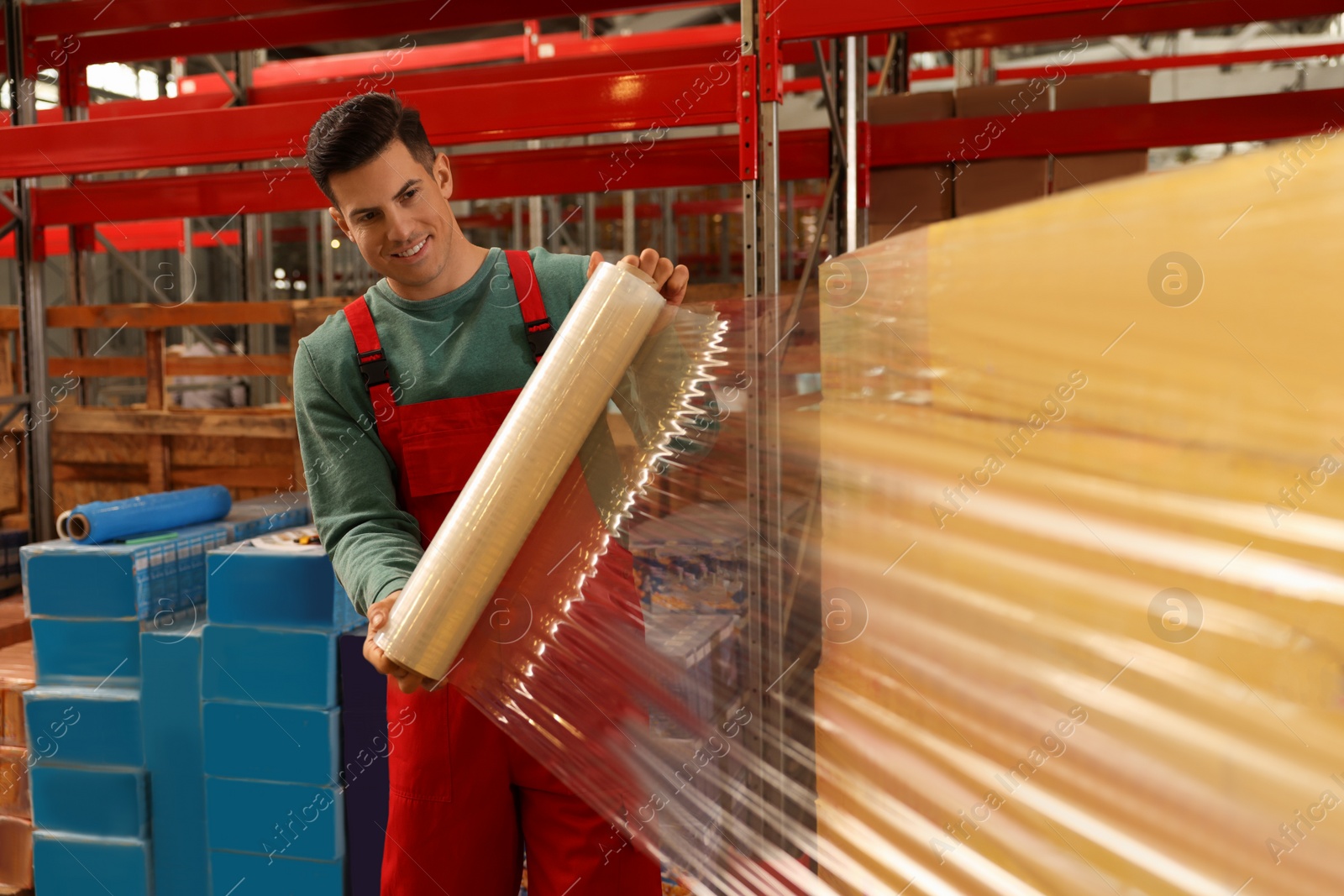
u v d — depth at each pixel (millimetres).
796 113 7371
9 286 7484
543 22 7547
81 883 2293
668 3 3031
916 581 792
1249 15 3324
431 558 1021
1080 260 664
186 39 3682
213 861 2215
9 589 3322
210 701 2191
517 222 6492
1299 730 602
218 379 4918
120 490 3510
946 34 3797
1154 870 667
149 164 2346
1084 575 682
